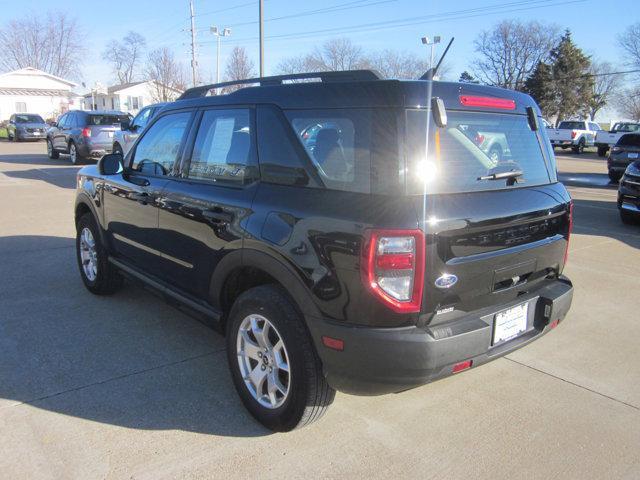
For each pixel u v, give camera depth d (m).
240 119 3.27
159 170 4.02
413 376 2.51
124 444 2.87
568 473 2.72
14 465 2.68
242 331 3.12
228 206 3.16
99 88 62.84
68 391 3.39
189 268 3.61
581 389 3.58
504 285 2.93
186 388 3.46
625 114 63.69
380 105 2.59
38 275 5.77
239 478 2.62
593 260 6.87
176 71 61.22
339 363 2.57
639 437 3.04
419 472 2.71
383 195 2.52
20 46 66.69
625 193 9.11
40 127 32.06
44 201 10.50
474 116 2.88
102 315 4.66
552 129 33.28
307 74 3.06
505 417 3.22
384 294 2.45
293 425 2.89
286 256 2.73
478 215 2.65
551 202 3.17
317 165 2.78
